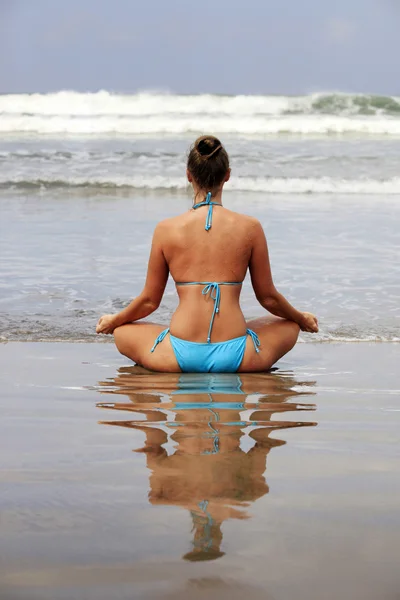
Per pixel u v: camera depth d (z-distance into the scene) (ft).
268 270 34.78
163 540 15.20
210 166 33.96
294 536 15.42
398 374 33.17
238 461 20.31
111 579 13.70
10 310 44.78
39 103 187.62
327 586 13.50
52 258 59.21
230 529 15.72
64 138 145.79
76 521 16.12
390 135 157.07
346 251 62.54
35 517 16.31
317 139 148.56
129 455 20.77
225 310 33.78
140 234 69.26
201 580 13.67
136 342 34.53
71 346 38.32
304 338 40.52
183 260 33.81
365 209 84.74
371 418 25.30
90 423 24.27
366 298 48.42
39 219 76.43
